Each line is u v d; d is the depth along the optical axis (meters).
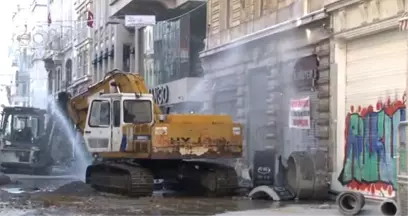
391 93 17.98
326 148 20.64
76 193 20.73
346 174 19.84
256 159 20.56
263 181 20.33
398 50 17.77
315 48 21.67
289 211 15.41
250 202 18.19
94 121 21.14
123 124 20.36
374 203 17.66
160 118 20.22
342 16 19.83
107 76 22.14
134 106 20.55
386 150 18.03
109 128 20.66
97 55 52.78
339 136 20.19
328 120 20.72
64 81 64.50
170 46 36.09
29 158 31.41
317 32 21.34
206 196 20.05
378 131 18.48
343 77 20.23
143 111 20.55
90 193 20.69
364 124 19.14
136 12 38.28
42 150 31.70
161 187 22.67
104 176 21.20
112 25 48.19
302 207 16.41
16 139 32.09
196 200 18.72
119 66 46.81
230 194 20.11
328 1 20.75
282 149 24.00
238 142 20.28
